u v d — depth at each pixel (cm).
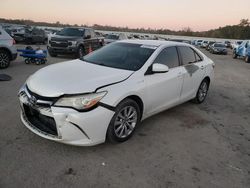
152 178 298
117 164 319
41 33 2373
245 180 314
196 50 569
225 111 580
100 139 332
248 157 372
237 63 1922
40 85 331
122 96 343
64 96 310
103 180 286
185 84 505
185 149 377
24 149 334
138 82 377
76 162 315
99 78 348
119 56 441
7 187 262
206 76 590
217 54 3072
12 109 470
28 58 1021
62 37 1313
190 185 293
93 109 315
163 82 429
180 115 521
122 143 373
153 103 420
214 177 313
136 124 391
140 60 416
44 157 320
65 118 305
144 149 363
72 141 315
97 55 468
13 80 704
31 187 265
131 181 289
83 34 1392
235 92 796
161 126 453
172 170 319
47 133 325
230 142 417
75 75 356
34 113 336
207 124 487
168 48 469
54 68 396
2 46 851
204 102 639
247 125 504
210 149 385
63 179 282
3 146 337
